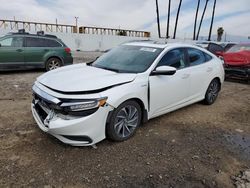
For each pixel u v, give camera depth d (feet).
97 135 10.52
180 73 14.58
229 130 14.17
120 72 12.69
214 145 12.12
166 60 13.83
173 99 14.49
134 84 11.66
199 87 16.80
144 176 9.23
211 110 17.70
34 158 10.01
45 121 10.38
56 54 31.40
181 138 12.67
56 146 11.02
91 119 10.08
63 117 10.08
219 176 9.51
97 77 11.46
